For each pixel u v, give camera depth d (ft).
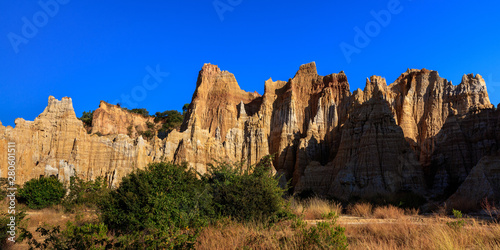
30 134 206.08
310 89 314.35
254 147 279.08
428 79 253.24
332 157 247.50
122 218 60.34
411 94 253.03
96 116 344.28
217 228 50.08
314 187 207.51
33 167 197.36
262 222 55.67
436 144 201.77
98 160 214.48
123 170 208.54
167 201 55.31
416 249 37.58
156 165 67.31
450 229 41.45
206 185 63.21
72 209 115.55
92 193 127.24
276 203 61.52
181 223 49.90
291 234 43.37
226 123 305.94
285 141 275.59
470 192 107.45
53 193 138.21
